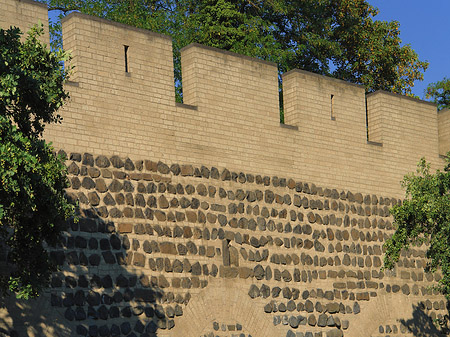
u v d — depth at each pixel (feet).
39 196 51.55
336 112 87.86
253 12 127.13
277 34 130.62
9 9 65.05
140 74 72.23
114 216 67.97
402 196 92.68
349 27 130.52
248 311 75.72
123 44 71.51
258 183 79.25
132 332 67.10
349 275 85.30
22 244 52.70
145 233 69.72
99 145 68.44
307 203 83.10
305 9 128.88
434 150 97.30
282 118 122.01
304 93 85.10
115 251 67.36
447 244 77.46
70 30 69.00
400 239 79.15
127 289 67.41
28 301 61.21
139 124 71.41
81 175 66.74
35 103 52.54
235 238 76.23
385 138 92.32
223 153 77.00
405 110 94.99
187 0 130.11
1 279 54.80
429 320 92.07
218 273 74.08
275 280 78.54
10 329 59.93
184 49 77.66
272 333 77.30
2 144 48.26
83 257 65.16
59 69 53.36
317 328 81.25
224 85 78.18
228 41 116.88
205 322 72.33
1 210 47.44
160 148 72.49
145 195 70.49
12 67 49.96
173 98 74.23
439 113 101.81
